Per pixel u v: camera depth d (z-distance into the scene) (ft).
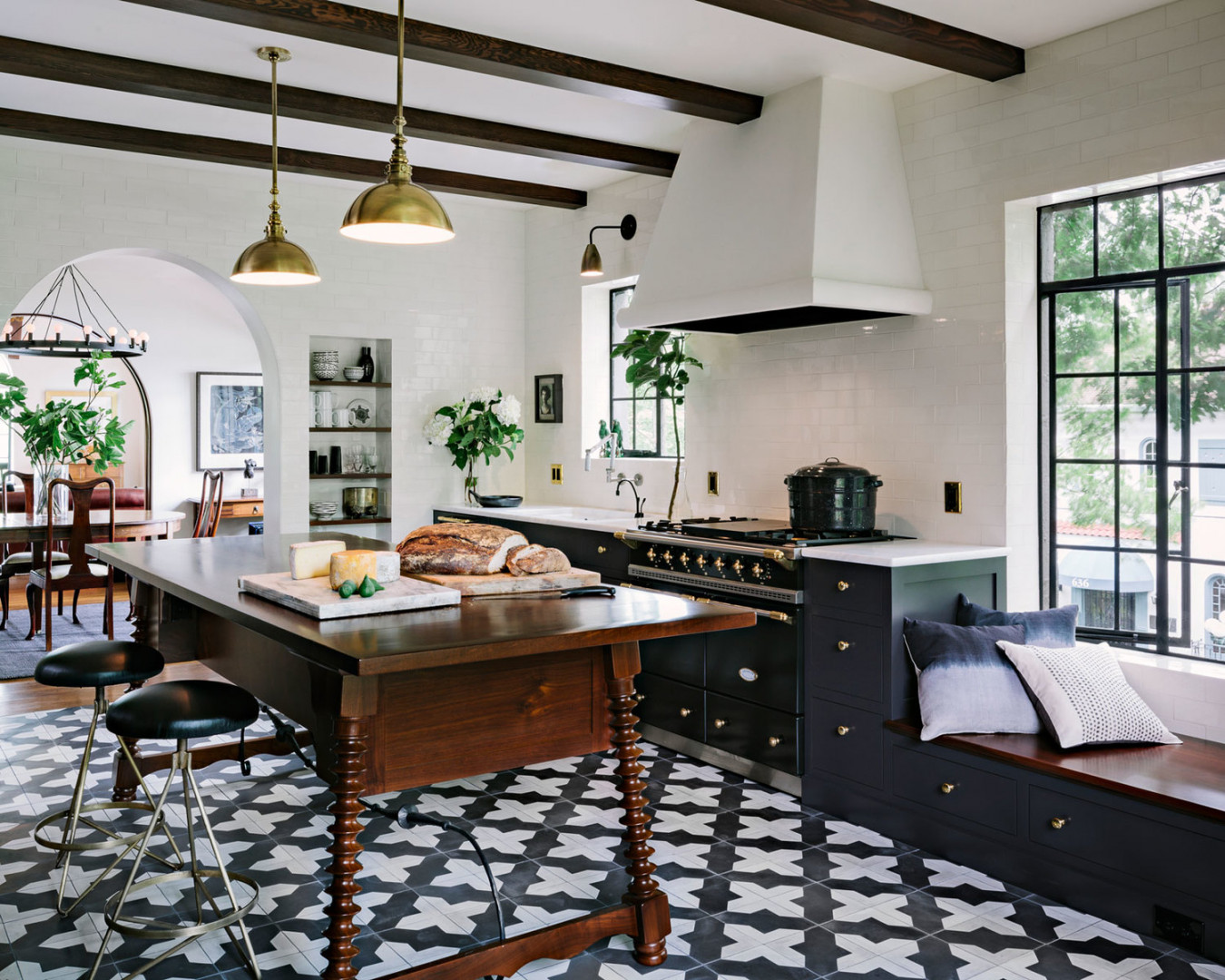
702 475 18.54
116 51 13.39
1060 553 13.73
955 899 10.55
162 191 19.53
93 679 10.43
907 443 14.79
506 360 23.52
